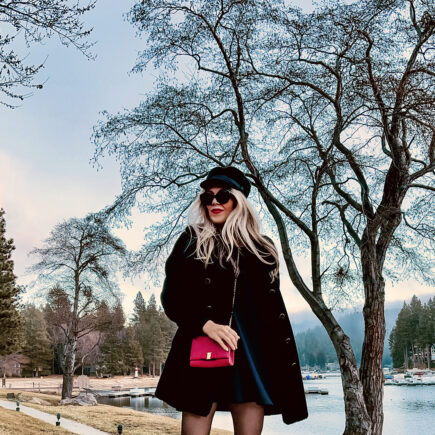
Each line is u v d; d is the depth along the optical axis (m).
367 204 11.69
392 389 69.50
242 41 11.22
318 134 12.60
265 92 11.22
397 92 9.62
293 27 10.72
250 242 1.88
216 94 12.03
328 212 13.17
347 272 12.98
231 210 1.98
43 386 73.81
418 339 130.62
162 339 117.19
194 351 1.70
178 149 12.41
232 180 2.01
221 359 1.66
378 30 11.01
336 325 11.02
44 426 17.45
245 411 1.69
